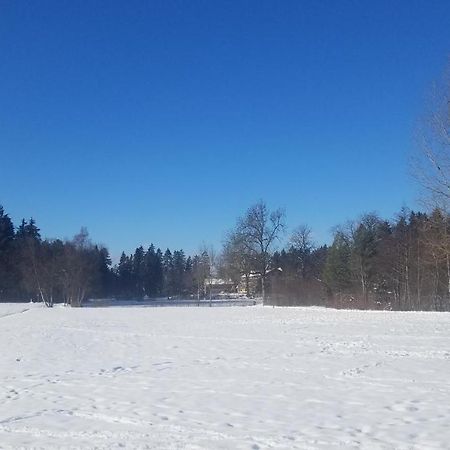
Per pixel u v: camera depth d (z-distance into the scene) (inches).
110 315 1904.5
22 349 932.0
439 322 1187.3
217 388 540.7
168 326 1348.4
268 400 481.1
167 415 436.5
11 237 3772.1
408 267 2433.6
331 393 501.4
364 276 2832.2
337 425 394.3
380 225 3021.7
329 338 942.4
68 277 3270.2
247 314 1796.3
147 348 895.7
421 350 753.0
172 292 5315.0
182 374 629.6
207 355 781.9
